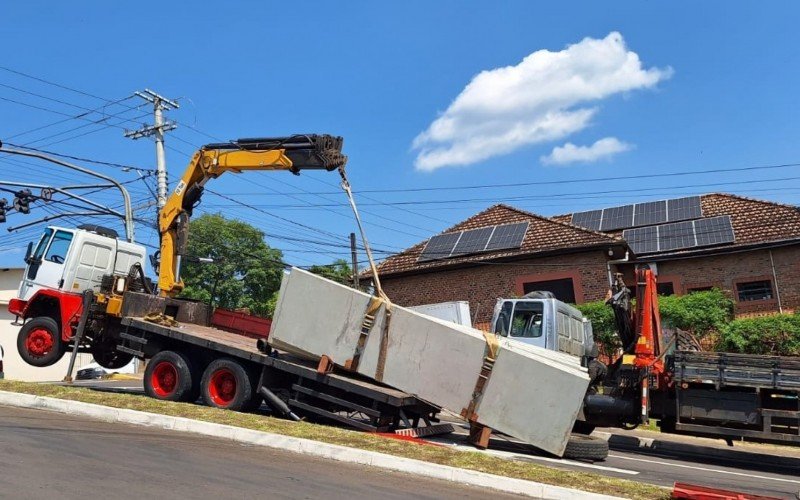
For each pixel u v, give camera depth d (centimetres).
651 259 2117
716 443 1428
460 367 980
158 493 584
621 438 1402
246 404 1105
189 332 1194
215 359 1180
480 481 739
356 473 753
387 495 657
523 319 1448
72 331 1366
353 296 1059
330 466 779
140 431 906
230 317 1446
